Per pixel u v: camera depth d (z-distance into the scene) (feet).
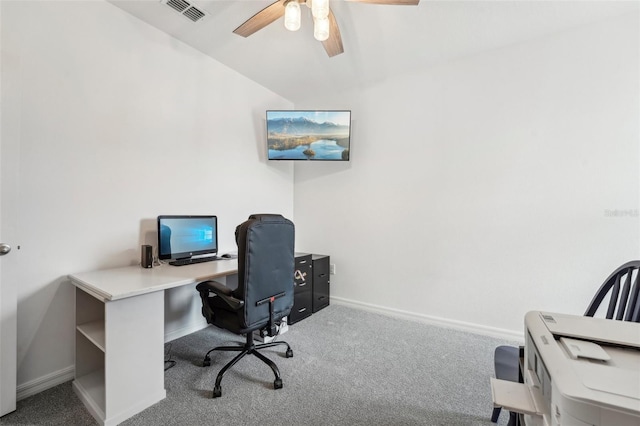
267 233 6.09
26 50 5.50
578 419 1.67
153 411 5.17
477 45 8.19
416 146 9.66
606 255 7.12
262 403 5.40
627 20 6.87
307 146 10.44
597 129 7.18
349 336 8.35
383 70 9.71
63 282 6.06
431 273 9.39
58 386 5.91
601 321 2.93
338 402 5.45
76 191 6.23
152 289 5.24
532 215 7.94
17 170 5.17
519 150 8.08
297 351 7.43
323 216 11.71
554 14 6.86
